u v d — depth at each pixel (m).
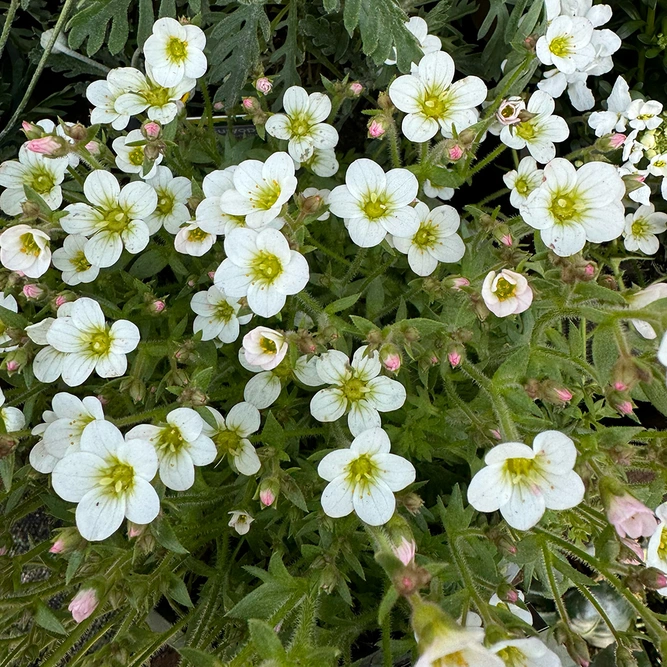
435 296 0.15
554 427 0.14
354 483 0.13
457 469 0.18
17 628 0.16
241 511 0.14
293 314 0.15
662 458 0.13
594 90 0.22
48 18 0.23
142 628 0.14
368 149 0.22
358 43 0.22
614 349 0.12
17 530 0.20
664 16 0.21
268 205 0.13
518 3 0.19
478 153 0.23
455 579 0.13
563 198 0.13
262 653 0.11
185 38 0.15
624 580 0.12
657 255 0.22
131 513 0.12
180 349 0.15
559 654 0.14
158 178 0.16
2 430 0.14
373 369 0.14
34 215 0.14
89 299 0.13
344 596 0.13
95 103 0.16
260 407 0.15
